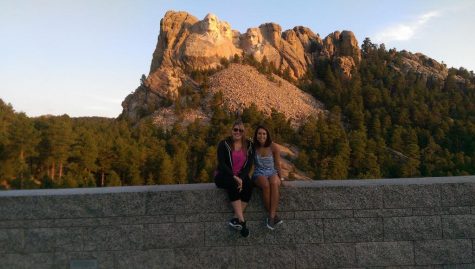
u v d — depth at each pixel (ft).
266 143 21.08
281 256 20.42
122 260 19.95
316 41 615.57
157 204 20.20
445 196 20.77
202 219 20.30
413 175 286.05
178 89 465.47
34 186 200.23
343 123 420.77
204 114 417.08
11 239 19.70
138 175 240.53
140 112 446.60
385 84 506.07
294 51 576.20
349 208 20.67
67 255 19.81
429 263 20.59
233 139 20.51
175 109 418.92
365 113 415.03
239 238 20.36
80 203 19.97
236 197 19.85
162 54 523.29
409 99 443.73
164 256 20.08
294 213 20.59
